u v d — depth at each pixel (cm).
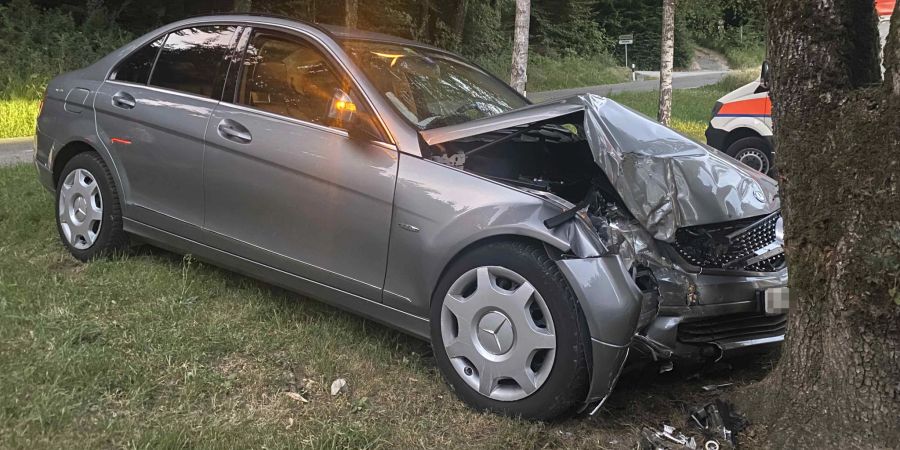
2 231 479
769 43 268
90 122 433
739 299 318
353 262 331
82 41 1683
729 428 282
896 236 226
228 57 390
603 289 273
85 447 252
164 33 429
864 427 250
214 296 396
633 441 286
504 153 380
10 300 361
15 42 1552
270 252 358
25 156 951
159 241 409
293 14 2225
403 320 324
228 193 368
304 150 341
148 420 274
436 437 282
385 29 2330
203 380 303
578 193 359
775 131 270
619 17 4456
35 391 279
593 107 343
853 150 238
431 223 306
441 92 383
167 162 393
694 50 4862
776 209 347
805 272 262
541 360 292
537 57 3158
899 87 223
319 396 305
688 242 322
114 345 325
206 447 256
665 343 303
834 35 247
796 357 271
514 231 287
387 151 323
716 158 365
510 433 281
